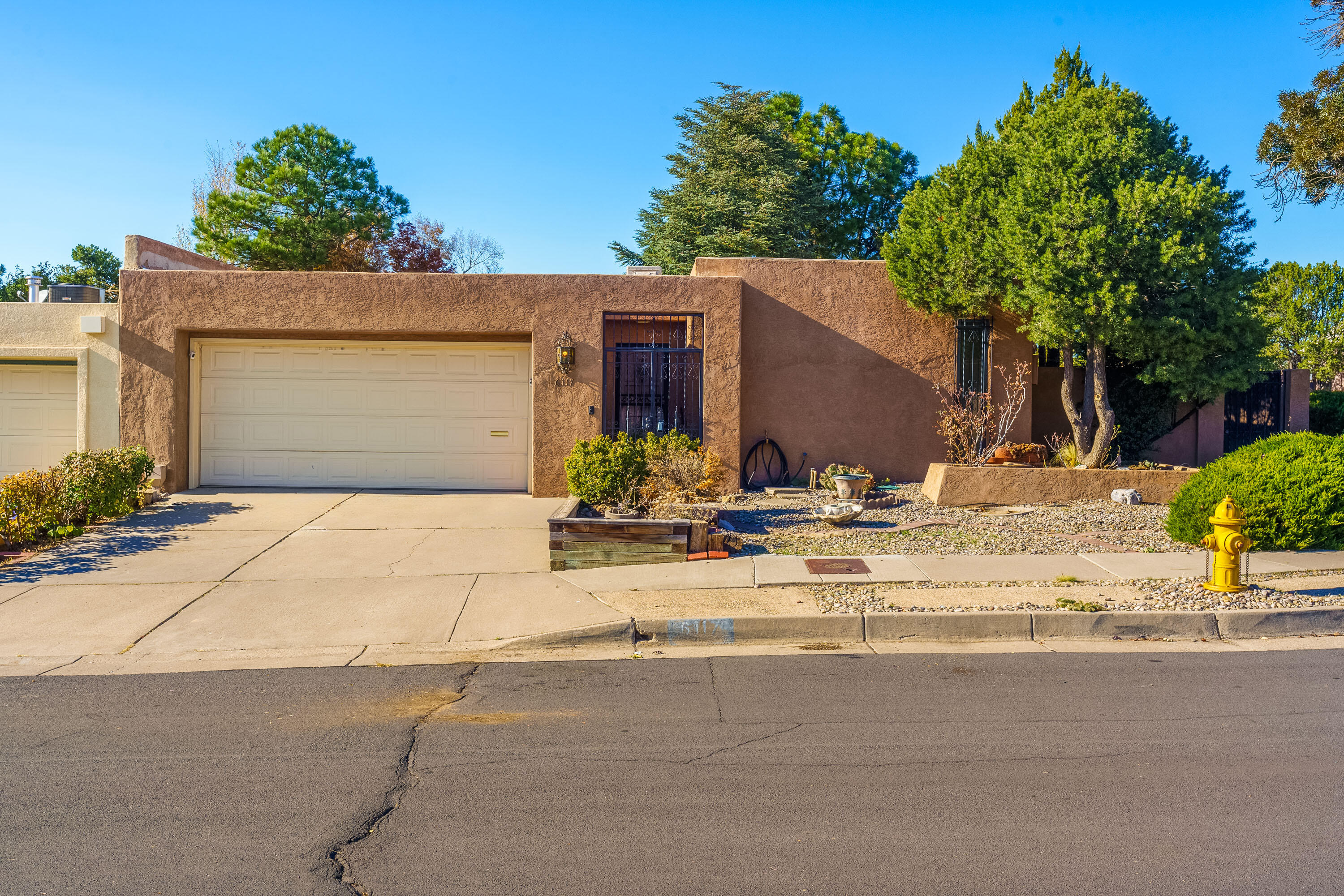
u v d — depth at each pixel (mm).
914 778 4492
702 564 9336
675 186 32969
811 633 7336
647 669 6500
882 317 14703
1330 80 16156
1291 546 9516
